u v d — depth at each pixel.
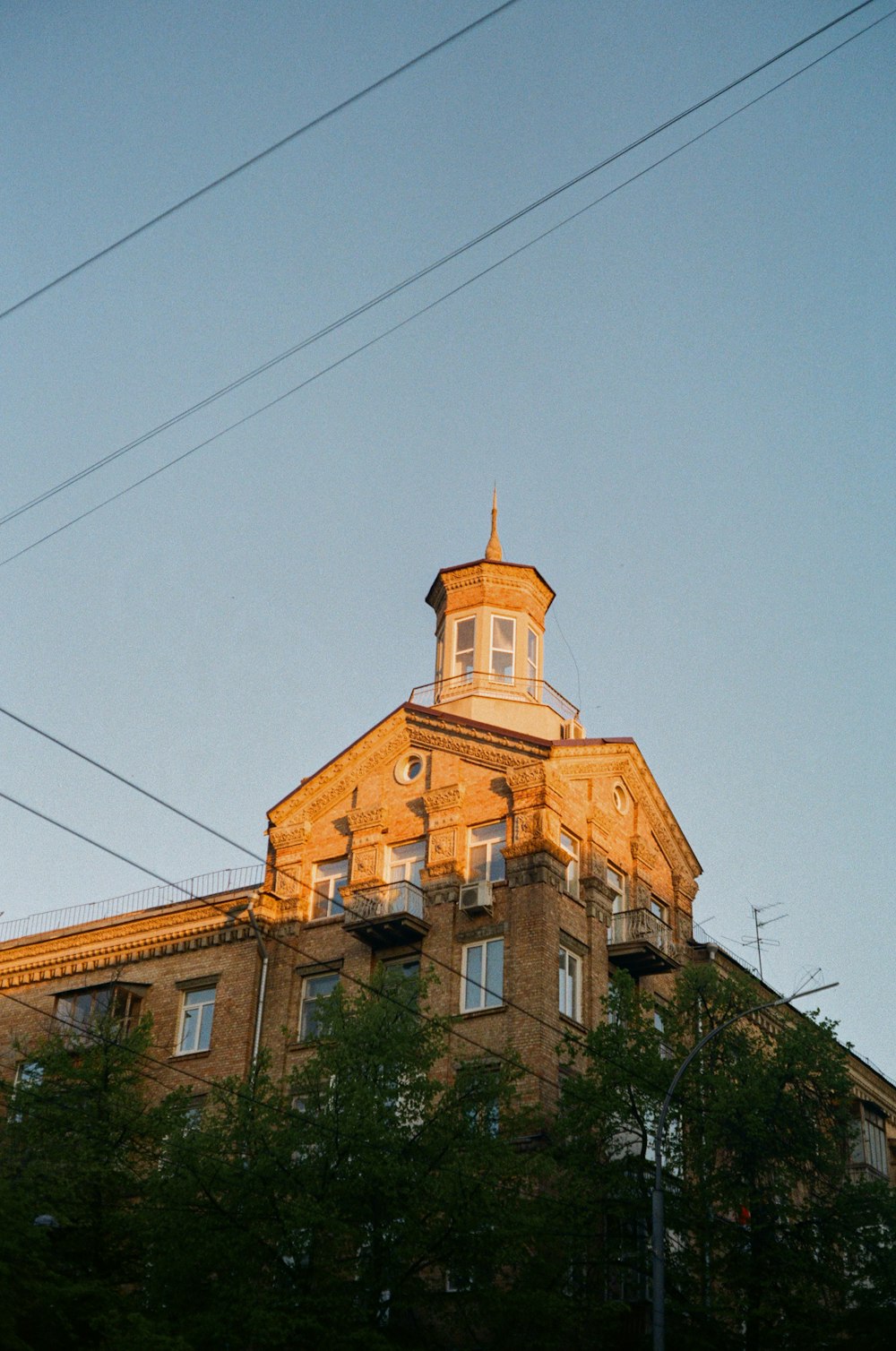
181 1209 29.28
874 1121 49.00
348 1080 30.69
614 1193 31.98
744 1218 33.12
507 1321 29.19
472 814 41.03
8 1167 31.67
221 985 42.09
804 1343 30.41
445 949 39.16
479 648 46.50
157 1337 25.81
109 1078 34.09
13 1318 25.16
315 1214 28.12
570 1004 38.59
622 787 43.75
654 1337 26.27
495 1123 33.50
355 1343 27.00
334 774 44.16
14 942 47.31
